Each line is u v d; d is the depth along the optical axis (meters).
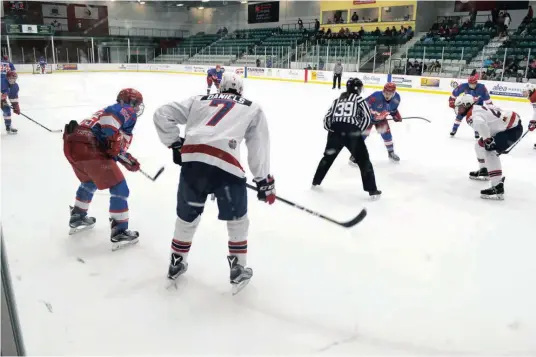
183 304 2.01
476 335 1.86
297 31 21.44
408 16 17.70
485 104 3.56
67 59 19.97
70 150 2.38
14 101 5.61
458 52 14.53
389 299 2.11
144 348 1.70
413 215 3.22
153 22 22.72
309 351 1.73
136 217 3.04
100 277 2.22
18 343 0.98
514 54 13.18
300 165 4.64
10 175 3.88
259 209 3.26
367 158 3.46
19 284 2.11
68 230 2.76
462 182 4.10
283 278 2.28
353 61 16.80
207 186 1.98
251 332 1.83
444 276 2.34
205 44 23.41
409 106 10.17
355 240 2.76
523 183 4.09
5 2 17.67
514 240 2.80
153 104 9.70
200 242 2.66
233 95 2.07
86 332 1.78
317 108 9.38
